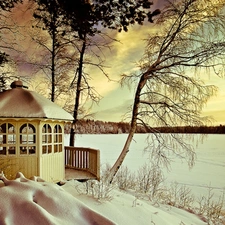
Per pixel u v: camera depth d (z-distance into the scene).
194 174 24.38
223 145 56.81
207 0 11.70
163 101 12.49
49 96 15.44
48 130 8.77
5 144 7.86
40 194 4.87
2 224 3.83
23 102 8.40
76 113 15.05
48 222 4.00
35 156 8.05
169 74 12.45
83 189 7.38
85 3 7.69
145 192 11.11
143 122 12.68
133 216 6.07
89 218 4.61
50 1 8.26
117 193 7.90
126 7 8.10
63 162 9.41
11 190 4.76
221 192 16.17
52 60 15.17
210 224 7.99
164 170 26.22
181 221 6.77
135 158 35.00
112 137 82.38
